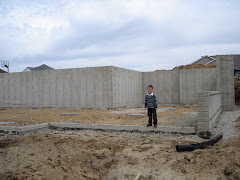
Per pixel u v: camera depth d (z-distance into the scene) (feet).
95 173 15.53
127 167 16.92
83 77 52.44
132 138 23.81
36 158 15.42
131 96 58.80
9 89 60.23
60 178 13.09
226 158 16.34
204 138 23.04
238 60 110.01
